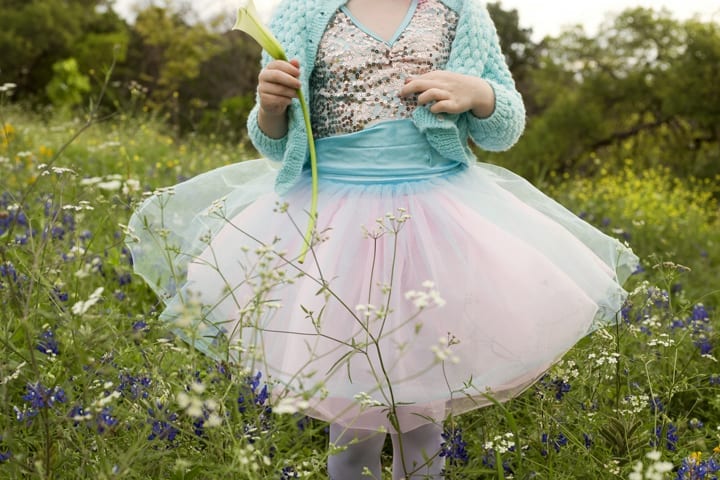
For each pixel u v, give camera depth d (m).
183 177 5.85
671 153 23.42
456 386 1.93
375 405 1.82
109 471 1.53
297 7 2.26
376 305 1.96
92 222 3.81
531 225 2.18
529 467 2.10
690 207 9.38
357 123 2.18
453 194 2.15
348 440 2.04
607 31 23.75
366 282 2.01
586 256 2.20
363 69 2.19
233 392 1.87
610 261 2.42
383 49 2.20
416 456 2.10
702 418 2.79
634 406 2.22
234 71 26.34
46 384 1.96
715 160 22.23
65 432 1.75
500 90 2.19
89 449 1.80
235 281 2.12
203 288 2.15
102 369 1.70
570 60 24.19
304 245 2.04
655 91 22.97
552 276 2.01
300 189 2.21
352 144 2.17
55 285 2.13
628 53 23.36
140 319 2.01
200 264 2.21
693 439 2.36
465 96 2.11
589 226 2.46
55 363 2.02
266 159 2.58
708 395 2.83
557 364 2.28
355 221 2.09
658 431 2.38
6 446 1.93
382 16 2.25
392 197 2.12
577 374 2.29
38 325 2.19
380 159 2.15
